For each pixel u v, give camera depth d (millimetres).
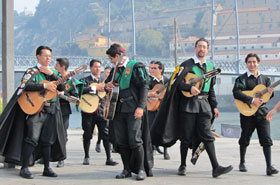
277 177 6047
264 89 6520
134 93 5730
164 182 5543
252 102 6469
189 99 5965
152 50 190250
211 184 5410
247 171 6621
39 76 5957
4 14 7023
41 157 6613
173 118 6090
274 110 5867
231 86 114812
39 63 6004
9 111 5770
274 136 57062
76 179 5820
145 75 5715
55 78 6020
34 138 5852
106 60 93188
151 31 195750
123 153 5898
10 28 7066
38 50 5973
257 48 168250
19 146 5969
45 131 6047
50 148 6109
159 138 6156
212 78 6062
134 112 5691
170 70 86312
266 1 196625
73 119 70312
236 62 113062
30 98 5844
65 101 7215
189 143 6117
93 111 7414
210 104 6195
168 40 197000
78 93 7270
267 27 180375
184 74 5957
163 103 6109
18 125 5984
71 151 9977
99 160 8250
